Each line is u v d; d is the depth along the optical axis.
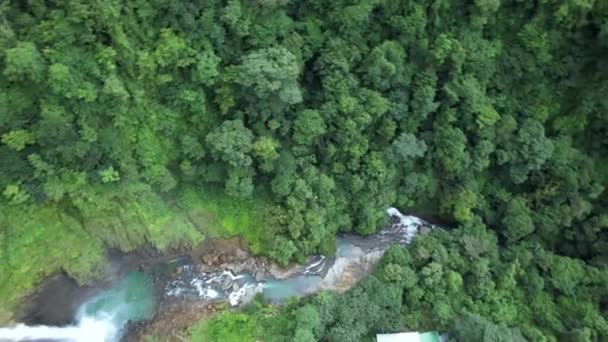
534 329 37.06
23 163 32.44
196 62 33.56
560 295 39.53
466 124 40.06
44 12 29.91
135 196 35.84
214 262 38.62
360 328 35.44
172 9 32.16
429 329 37.44
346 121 37.03
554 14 37.62
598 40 38.09
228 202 38.53
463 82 38.53
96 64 31.92
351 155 38.72
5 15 29.19
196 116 35.75
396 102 39.09
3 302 33.81
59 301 35.44
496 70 40.09
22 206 33.62
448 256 39.06
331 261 40.31
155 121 35.09
